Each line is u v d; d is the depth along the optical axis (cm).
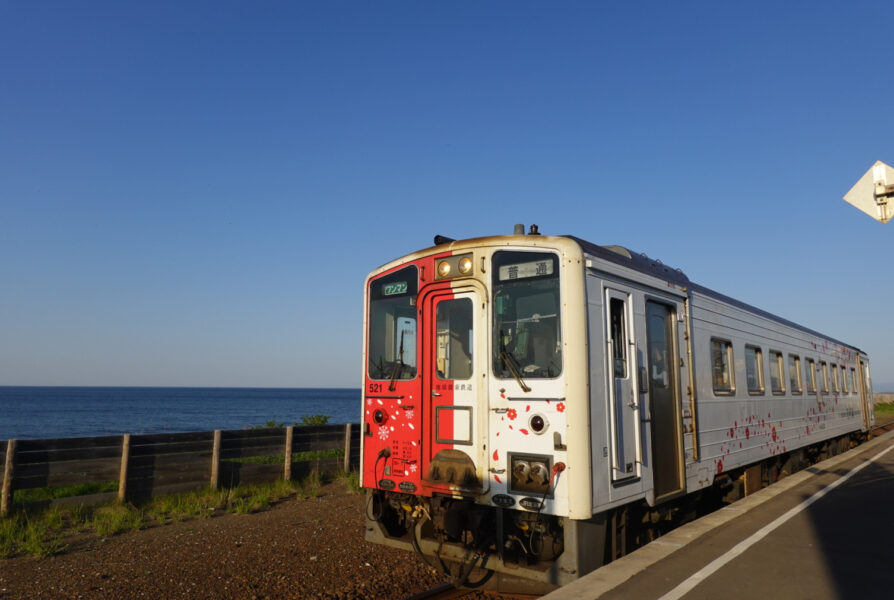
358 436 1374
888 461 1289
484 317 558
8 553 700
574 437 497
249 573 631
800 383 1230
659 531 681
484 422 545
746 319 962
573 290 520
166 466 1009
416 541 591
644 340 620
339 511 948
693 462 704
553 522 520
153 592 577
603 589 461
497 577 550
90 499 934
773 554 558
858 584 475
